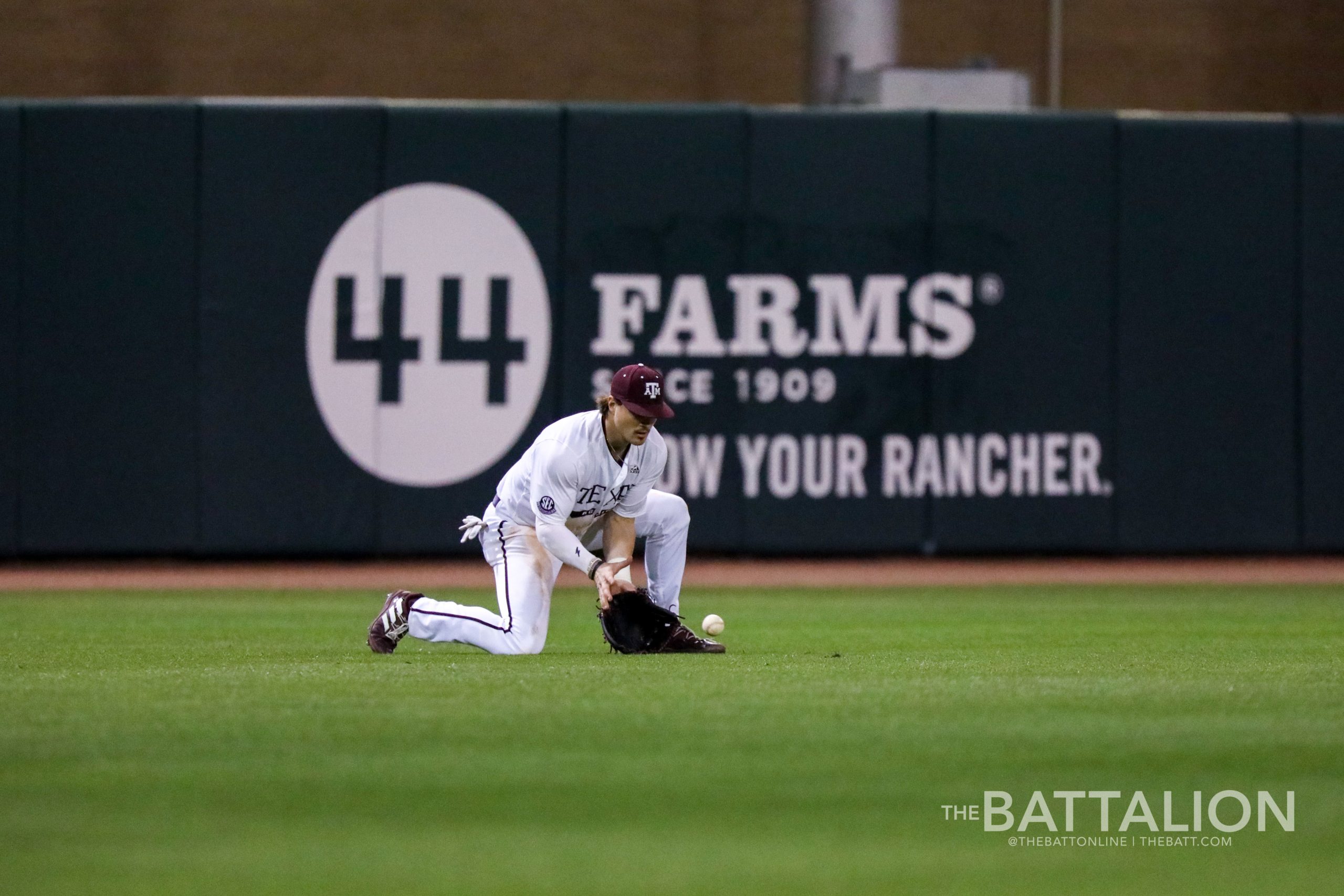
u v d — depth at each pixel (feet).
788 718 54.34
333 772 45.80
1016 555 164.96
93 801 42.50
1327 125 164.55
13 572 156.97
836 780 45.11
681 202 161.99
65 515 159.43
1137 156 163.84
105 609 117.08
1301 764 47.57
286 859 37.22
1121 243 163.94
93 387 159.43
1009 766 46.96
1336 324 164.66
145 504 159.84
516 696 59.26
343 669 69.72
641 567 155.74
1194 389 164.55
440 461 160.97
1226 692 62.13
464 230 160.86
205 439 159.94
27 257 158.71
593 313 161.58
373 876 35.91
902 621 107.04
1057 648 85.56
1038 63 220.43
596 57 214.28
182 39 210.79
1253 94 221.25
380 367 160.66
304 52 211.82
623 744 49.75
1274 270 164.45
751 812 41.65
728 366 162.09
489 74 213.46
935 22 219.82
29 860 37.11
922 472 163.22
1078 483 164.04
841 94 181.68
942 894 35.22
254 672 68.85
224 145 159.63
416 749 48.85
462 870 36.35
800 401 162.30
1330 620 108.06
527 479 74.59
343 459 160.76
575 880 35.60
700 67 215.51
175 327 159.84
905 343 162.91
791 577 150.82
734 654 78.43
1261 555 165.27
